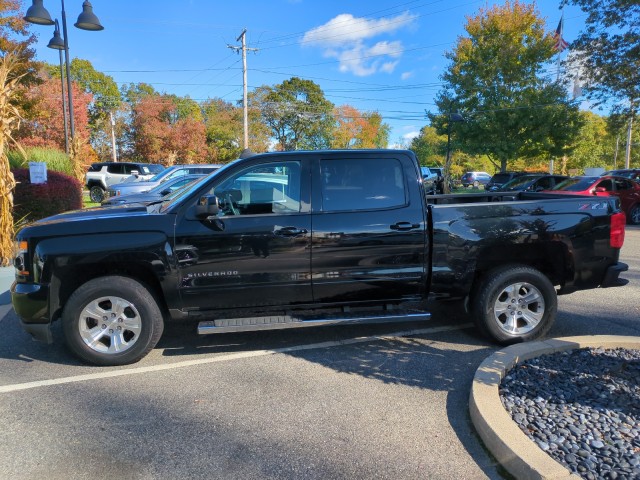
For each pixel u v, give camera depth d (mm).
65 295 4445
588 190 15336
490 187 22750
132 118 46312
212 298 4453
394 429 3287
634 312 6133
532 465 2619
